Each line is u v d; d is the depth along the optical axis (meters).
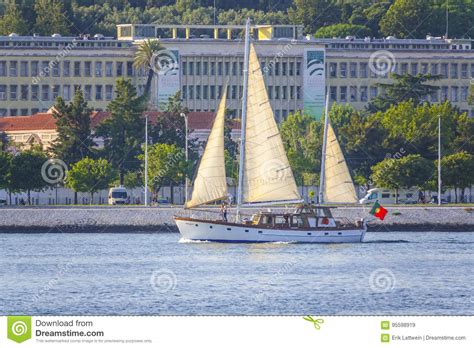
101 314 172.25
